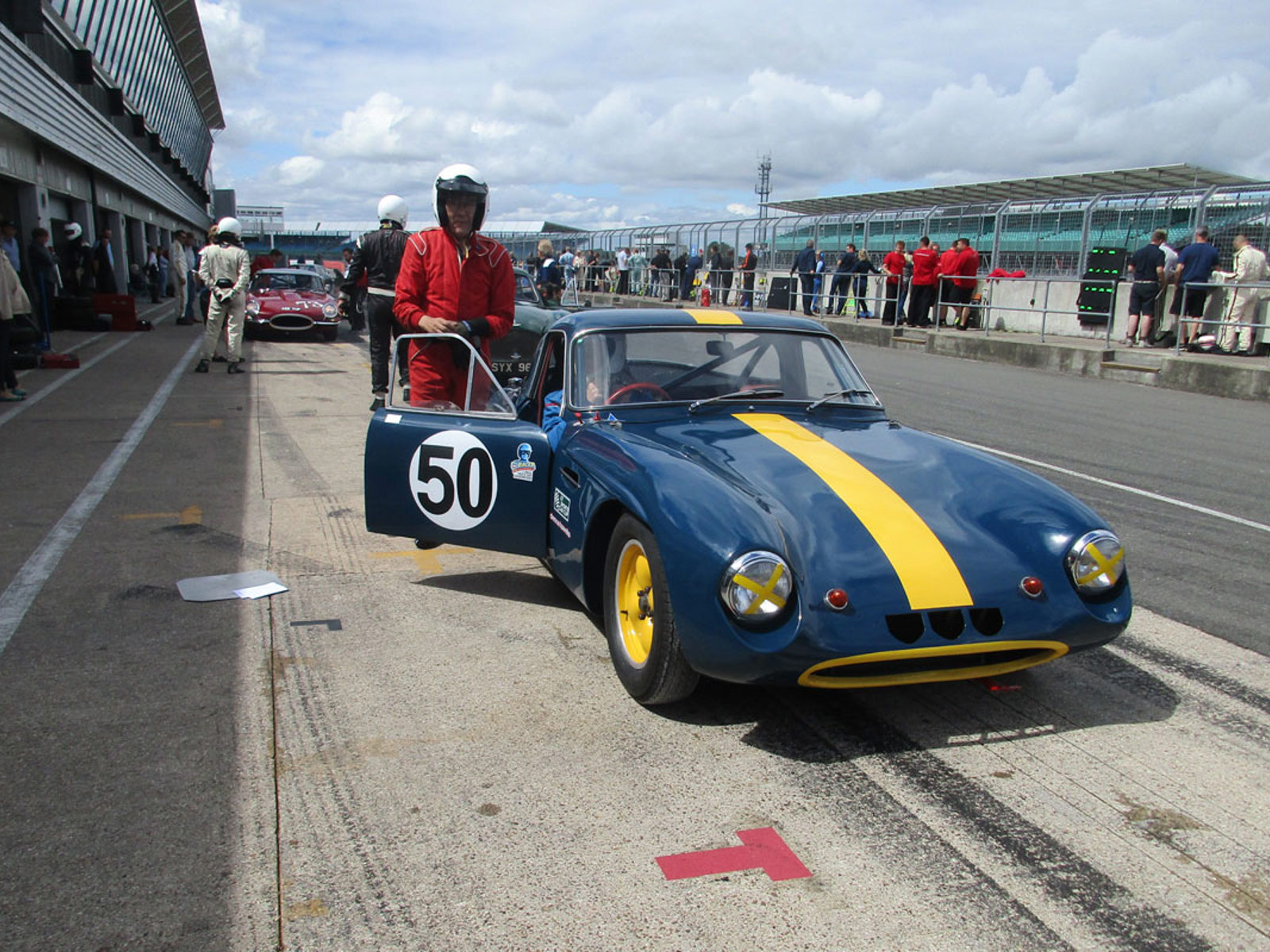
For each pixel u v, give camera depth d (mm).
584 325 4062
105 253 19016
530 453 3873
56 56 17625
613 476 3279
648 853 2391
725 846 2424
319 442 7496
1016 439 8383
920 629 2719
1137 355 13359
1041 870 2350
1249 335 13078
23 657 3453
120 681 3279
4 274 8859
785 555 2727
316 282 17750
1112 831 2521
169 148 38094
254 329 16156
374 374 8594
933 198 23156
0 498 5621
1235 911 2213
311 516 5391
